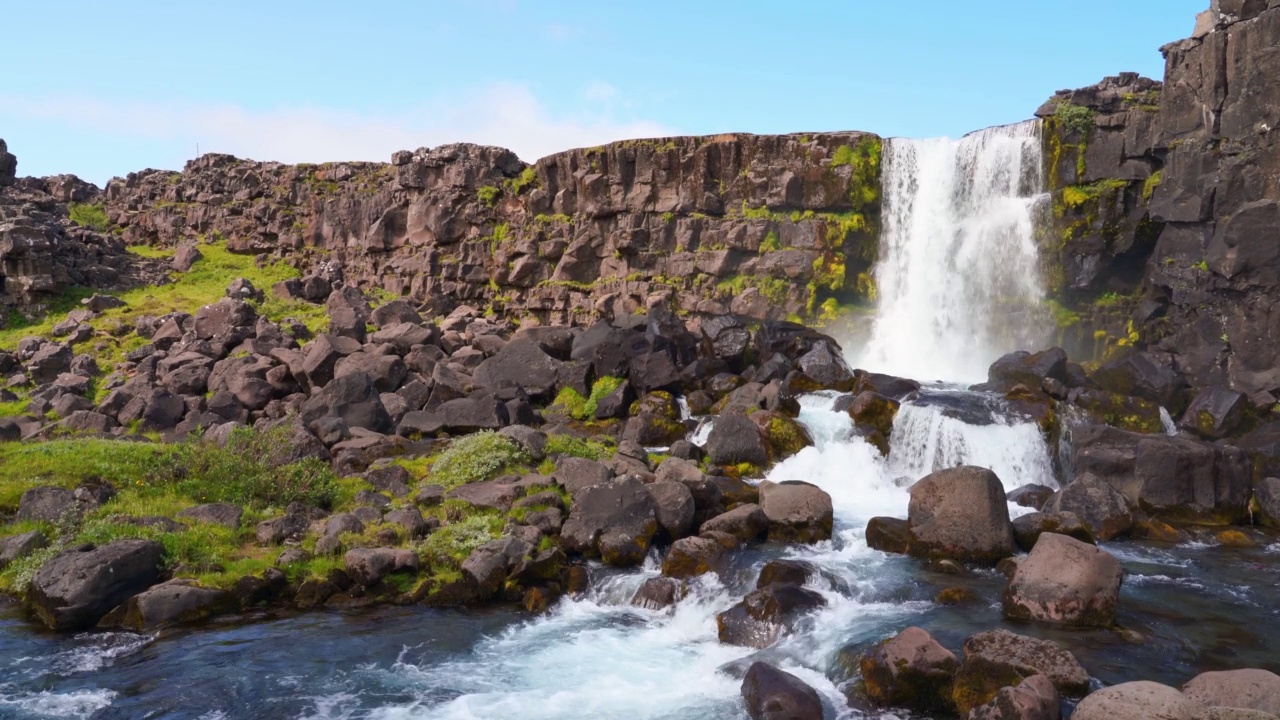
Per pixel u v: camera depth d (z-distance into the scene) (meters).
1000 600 17.34
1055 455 27.08
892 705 13.62
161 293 48.03
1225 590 18.27
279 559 18.97
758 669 14.04
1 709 13.74
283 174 56.78
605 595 18.84
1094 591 15.99
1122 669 14.13
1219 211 32.16
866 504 24.89
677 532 21.11
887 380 31.03
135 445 25.78
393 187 51.72
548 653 16.16
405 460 26.48
